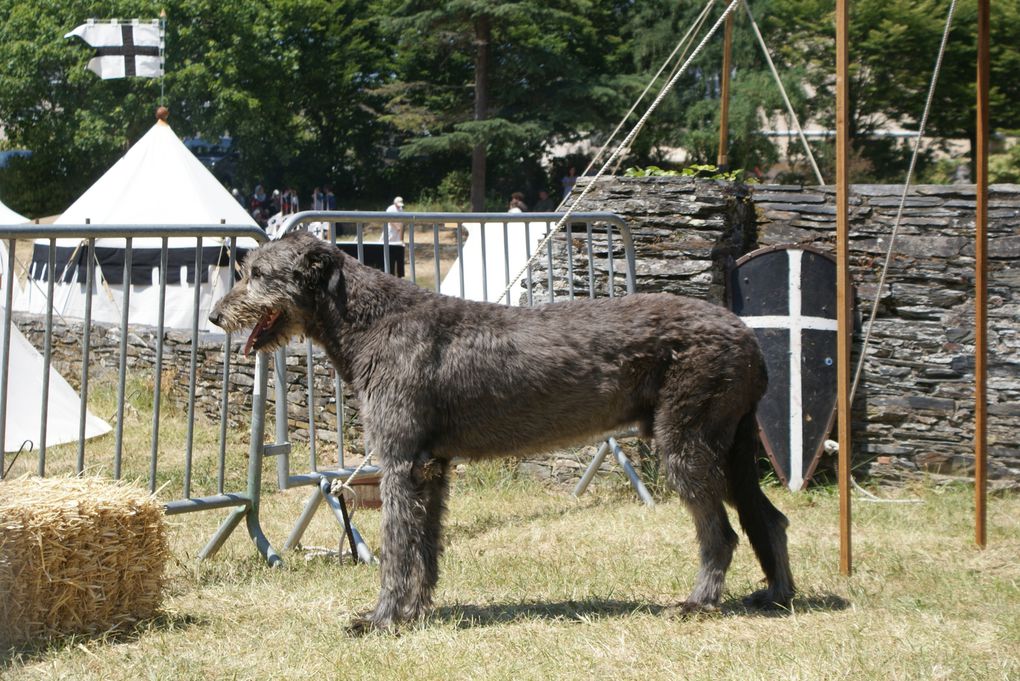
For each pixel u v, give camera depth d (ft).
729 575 20.15
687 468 16.83
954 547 22.09
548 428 16.94
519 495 27.63
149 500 16.93
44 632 15.75
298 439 33.17
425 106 141.59
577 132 130.72
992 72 90.17
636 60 118.52
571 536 23.31
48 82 141.18
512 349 16.67
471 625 16.97
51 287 18.43
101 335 40.81
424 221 23.62
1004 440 27.25
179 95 136.87
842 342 19.81
